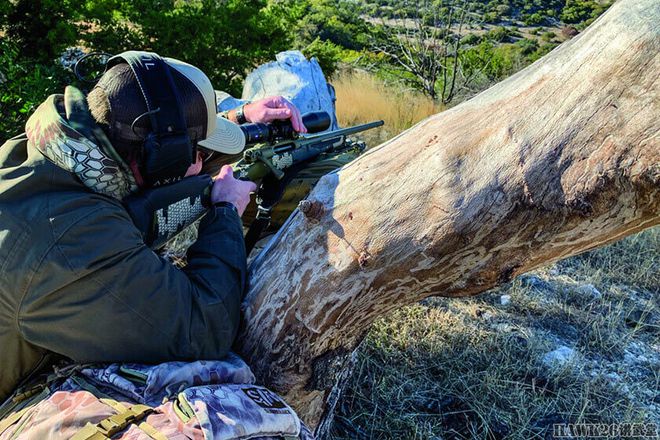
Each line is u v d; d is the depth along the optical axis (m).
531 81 1.27
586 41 1.20
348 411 2.48
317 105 3.63
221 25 6.27
